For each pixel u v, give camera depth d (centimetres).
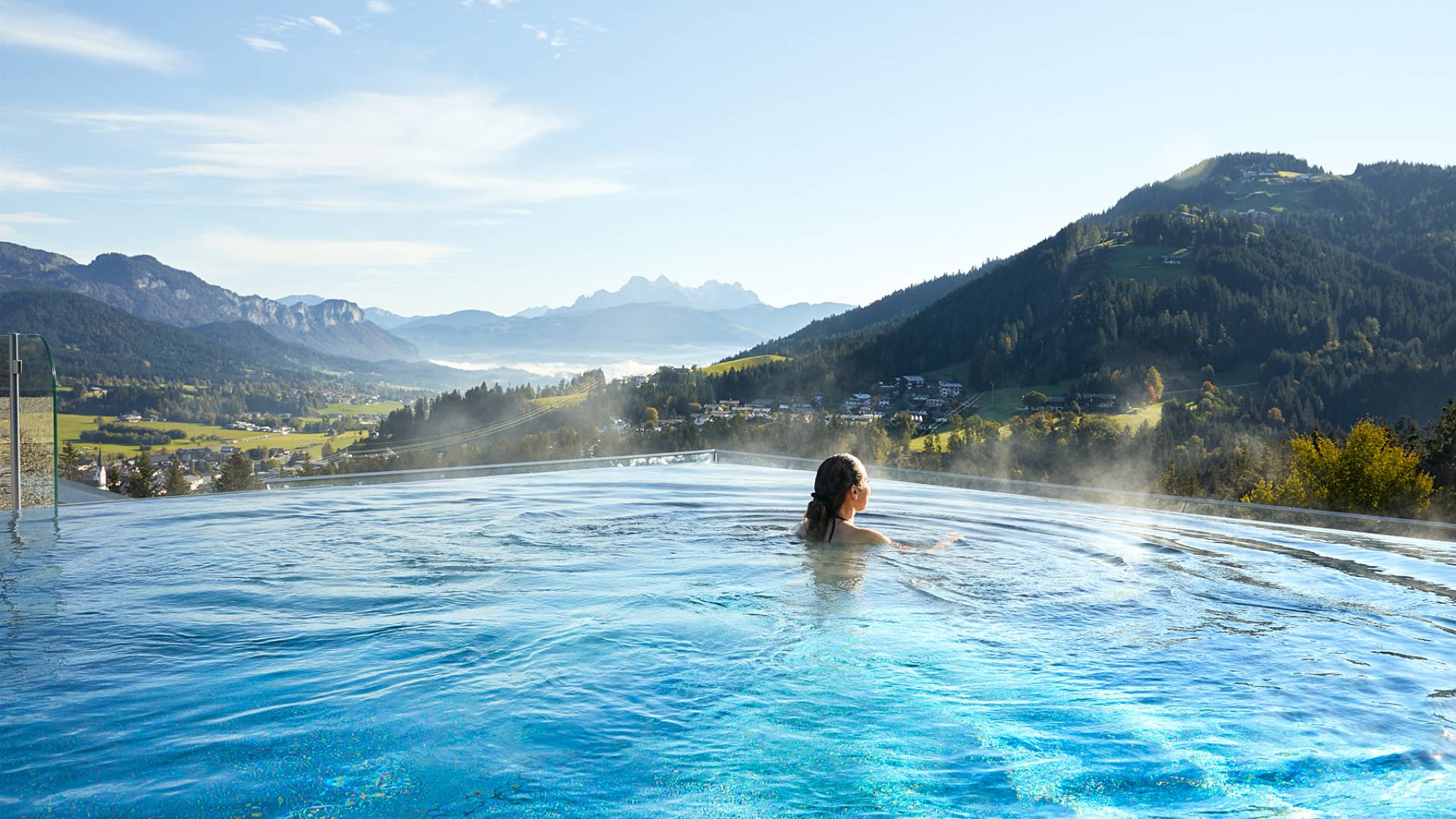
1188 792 172
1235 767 185
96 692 227
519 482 862
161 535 518
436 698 226
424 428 18250
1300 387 13375
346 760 184
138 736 196
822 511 501
